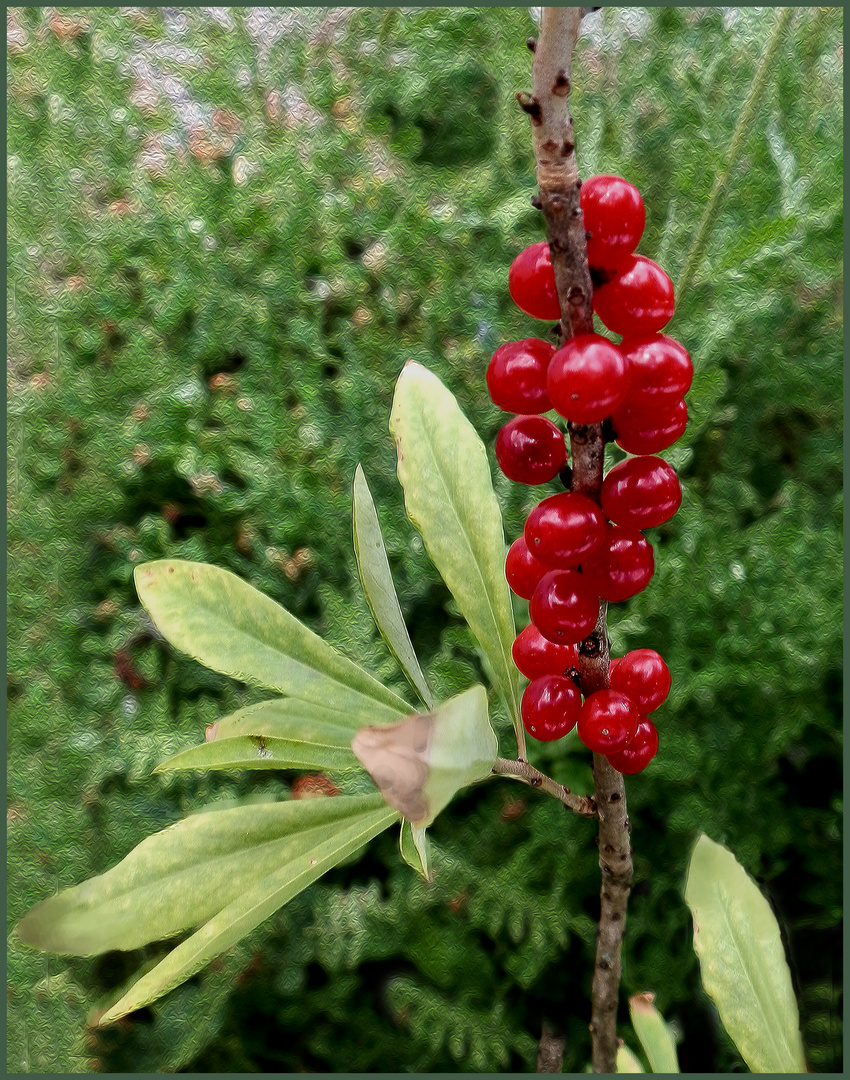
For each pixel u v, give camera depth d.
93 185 0.19
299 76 0.19
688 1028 0.18
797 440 0.18
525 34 0.19
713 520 0.17
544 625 0.09
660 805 0.17
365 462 0.18
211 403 0.18
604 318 0.08
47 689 0.18
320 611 0.18
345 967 0.17
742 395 0.18
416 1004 0.17
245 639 0.11
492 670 0.11
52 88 0.19
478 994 0.17
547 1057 0.17
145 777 0.17
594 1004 0.12
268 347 0.18
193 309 0.18
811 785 0.18
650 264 0.08
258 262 0.18
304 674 0.11
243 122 0.19
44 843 0.17
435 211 0.18
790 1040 0.11
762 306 0.17
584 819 0.17
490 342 0.18
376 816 0.10
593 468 0.09
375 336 0.18
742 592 0.17
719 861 0.11
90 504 0.18
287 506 0.18
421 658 0.18
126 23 0.19
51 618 0.18
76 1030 0.17
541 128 0.07
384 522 0.18
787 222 0.15
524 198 0.18
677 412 0.09
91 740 0.18
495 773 0.10
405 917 0.17
